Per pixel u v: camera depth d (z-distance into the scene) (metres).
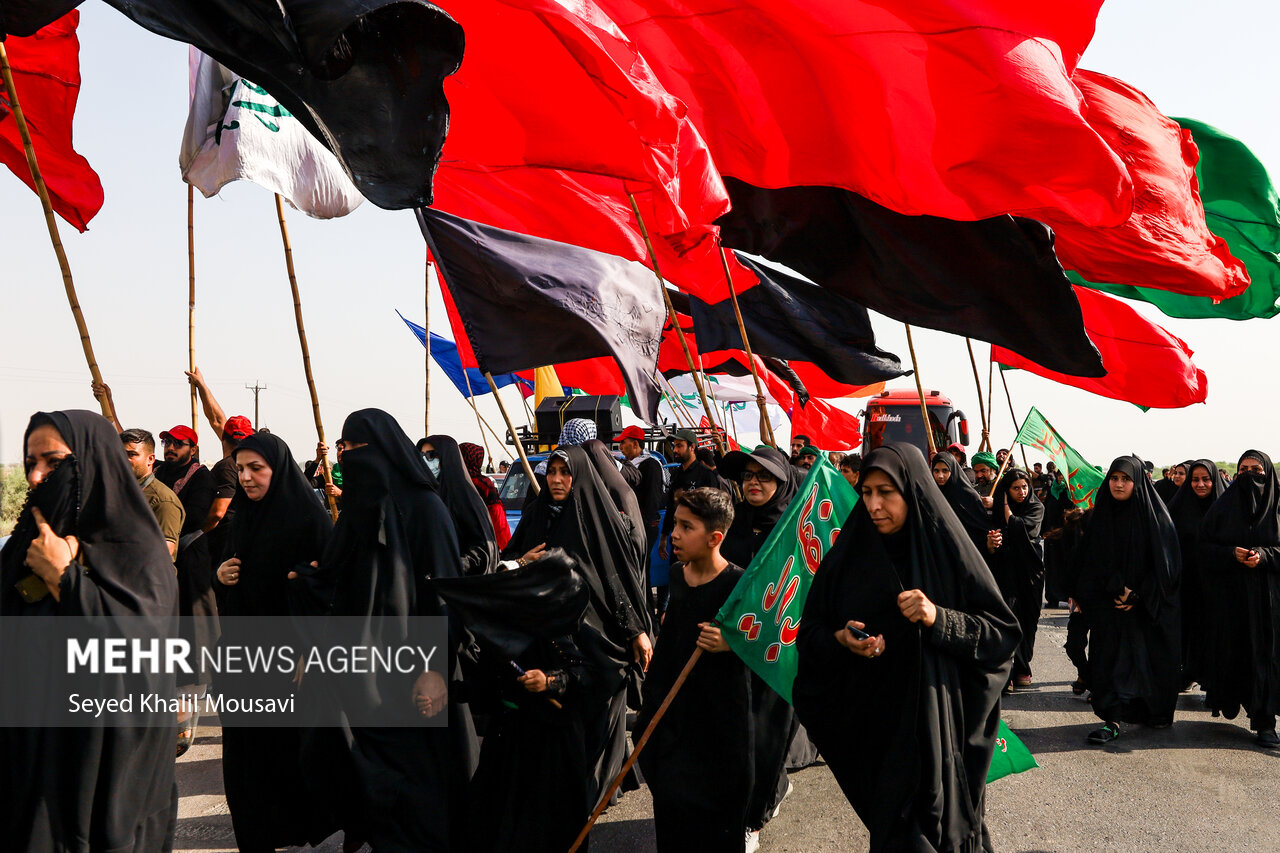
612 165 4.08
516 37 3.94
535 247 5.84
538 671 3.78
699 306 8.37
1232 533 6.86
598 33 3.82
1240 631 6.83
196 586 5.27
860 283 5.93
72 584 3.07
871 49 4.67
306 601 3.90
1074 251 6.02
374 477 3.89
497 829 3.85
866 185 5.00
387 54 2.44
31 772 3.01
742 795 3.86
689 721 3.92
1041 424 10.70
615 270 5.95
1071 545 8.38
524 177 6.36
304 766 3.79
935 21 4.51
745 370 10.93
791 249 5.92
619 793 5.34
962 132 4.67
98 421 3.23
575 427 10.08
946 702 3.47
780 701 4.09
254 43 2.34
